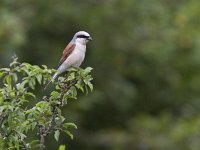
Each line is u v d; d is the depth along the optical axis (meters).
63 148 6.50
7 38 14.34
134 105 17.64
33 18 16.09
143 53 16.67
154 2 17.30
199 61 16.66
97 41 16.97
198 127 15.45
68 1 16.70
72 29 16.86
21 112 6.14
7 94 6.19
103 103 16.64
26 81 6.27
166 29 17.02
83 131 16.44
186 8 16.86
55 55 16.27
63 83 6.34
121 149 16.02
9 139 6.17
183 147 15.40
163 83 17.70
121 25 17.33
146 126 15.99
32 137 12.78
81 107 15.59
